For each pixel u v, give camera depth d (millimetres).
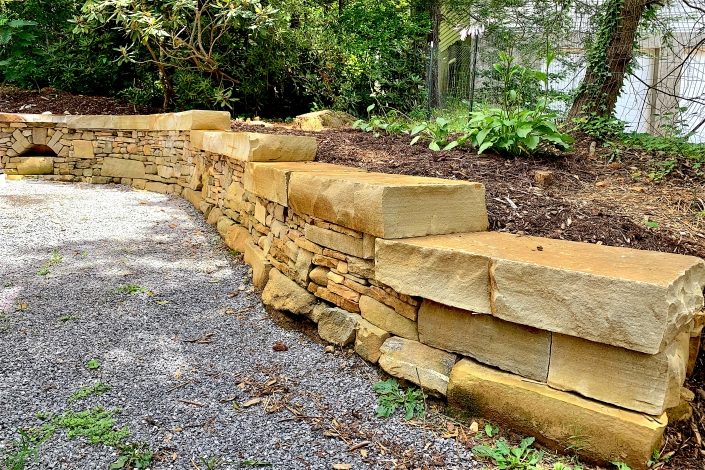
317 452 2027
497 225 2908
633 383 1786
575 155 4391
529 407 1996
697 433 2045
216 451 2020
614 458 1820
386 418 2252
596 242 2705
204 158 5969
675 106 5434
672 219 3092
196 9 6883
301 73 8555
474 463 1958
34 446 1995
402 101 9680
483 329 2156
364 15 10711
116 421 2189
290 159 4285
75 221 5500
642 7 5207
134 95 8273
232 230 4770
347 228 2752
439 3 10992
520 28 9422
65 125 7680
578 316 1827
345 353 2805
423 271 2262
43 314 3266
